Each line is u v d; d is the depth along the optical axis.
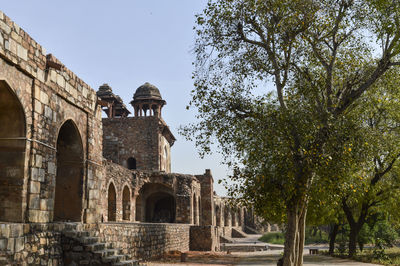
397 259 18.92
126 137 40.09
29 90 9.84
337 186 11.31
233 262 18.94
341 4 12.88
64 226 11.25
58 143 12.96
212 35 12.77
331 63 13.23
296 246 11.79
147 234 18.33
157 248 19.94
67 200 12.76
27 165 9.57
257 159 11.34
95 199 13.72
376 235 30.08
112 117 41.41
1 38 8.55
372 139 12.57
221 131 12.34
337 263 17.70
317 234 47.31
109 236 14.13
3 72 8.75
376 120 18.61
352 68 14.12
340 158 11.20
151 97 42.53
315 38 12.98
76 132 12.83
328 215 20.91
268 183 11.44
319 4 12.55
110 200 25.12
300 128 11.23
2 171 9.43
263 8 12.27
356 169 11.80
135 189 29.77
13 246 8.59
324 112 11.57
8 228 8.46
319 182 11.52
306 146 11.37
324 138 11.37
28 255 9.20
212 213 41.16
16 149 9.49
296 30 12.56
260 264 17.72
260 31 12.79
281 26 12.31
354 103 14.16
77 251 10.88
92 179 13.55
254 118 12.06
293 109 11.84
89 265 10.79
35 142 9.91
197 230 30.02
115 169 25.20
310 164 11.11
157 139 39.78
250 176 11.45
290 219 11.59
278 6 12.14
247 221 70.44
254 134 11.59
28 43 9.73
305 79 12.91
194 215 35.69
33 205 9.72
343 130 11.65
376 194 20.58
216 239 33.09
